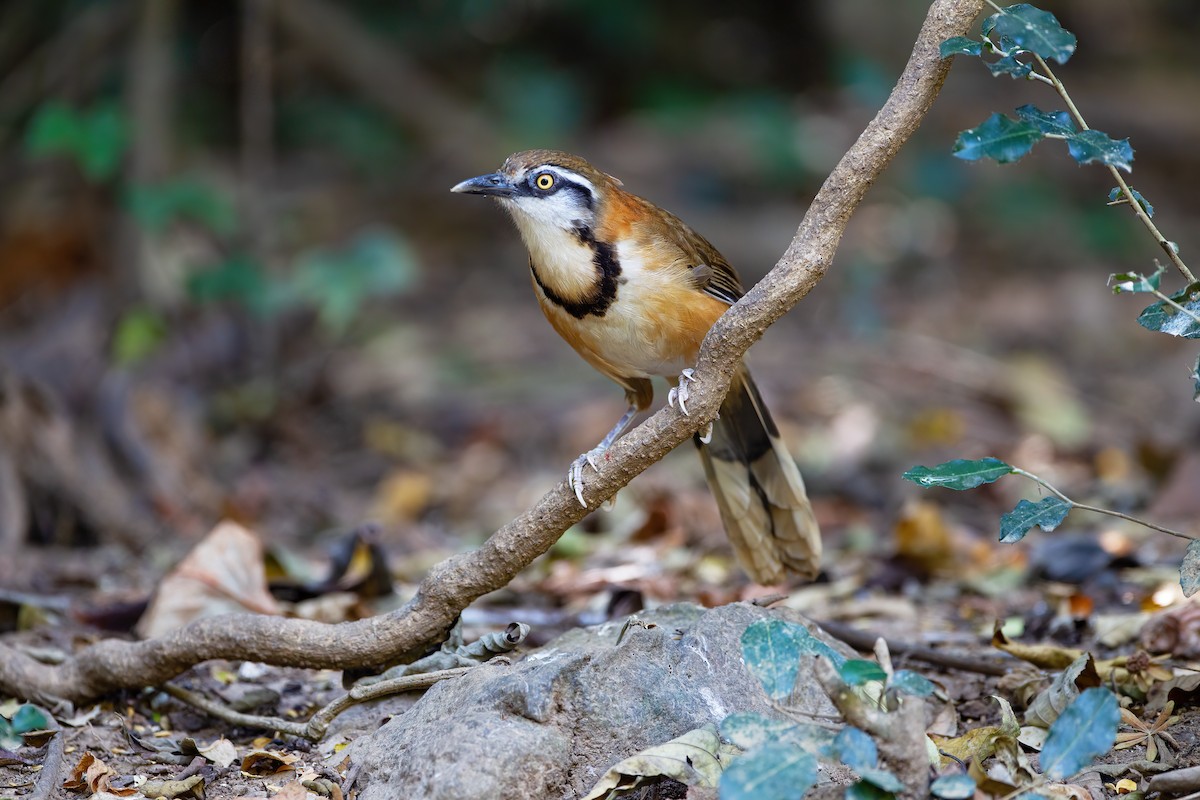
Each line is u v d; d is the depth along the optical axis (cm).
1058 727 508
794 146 2377
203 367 1641
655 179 2353
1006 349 1892
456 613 627
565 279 737
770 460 737
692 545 1070
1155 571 909
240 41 2353
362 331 1875
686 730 562
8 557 1069
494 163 2323
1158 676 651
